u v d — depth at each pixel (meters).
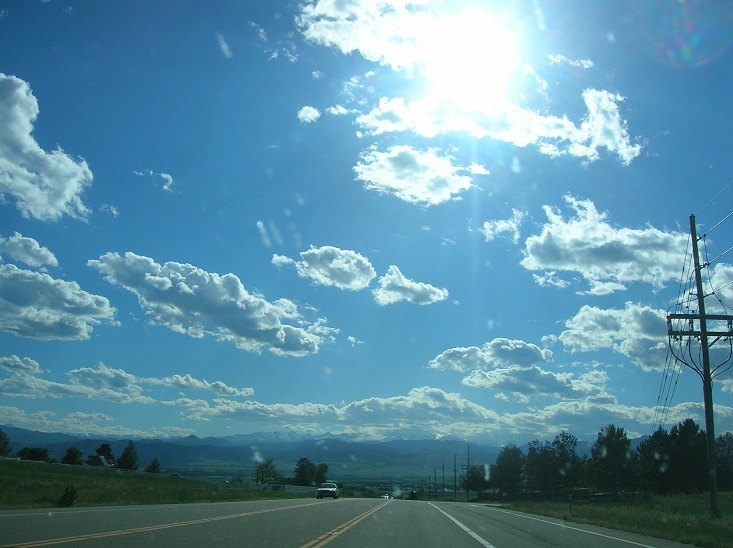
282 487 86.38
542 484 79.31
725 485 80.12
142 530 16.91
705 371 28.47
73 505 27.50
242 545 14.70
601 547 17.59
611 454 70.44
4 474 46.53
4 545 12.75
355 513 31.17
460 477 135.62
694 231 29.89
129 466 113.44
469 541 18.78
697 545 19.28
